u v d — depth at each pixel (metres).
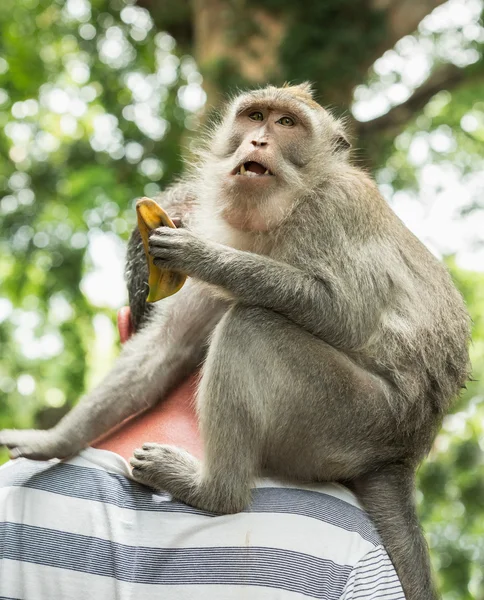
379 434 1.71
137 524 1.43
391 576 1.48
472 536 3.37
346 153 1.88
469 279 4.57
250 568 1.42
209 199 1.86
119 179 4.67
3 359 4.26
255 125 1.88
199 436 1.61
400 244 1.81
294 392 1.67
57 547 1.42
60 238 4.49
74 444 1.69
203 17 3.78
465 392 3.48
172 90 4.75
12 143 4.89
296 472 1.68
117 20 4.88
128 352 1.74
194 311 1.75
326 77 3.58
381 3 3.72
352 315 1.73
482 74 4.27
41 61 4.90
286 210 1.80
